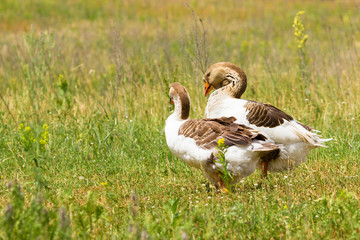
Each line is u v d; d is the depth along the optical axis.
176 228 6.60
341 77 17.16
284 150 9.90
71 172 11.17
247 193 9.16
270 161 10.16
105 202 8.84
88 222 6.71
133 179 10.61
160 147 12.52
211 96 11.30
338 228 6.93
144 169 11.21
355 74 17.12
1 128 13.36
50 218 6.75
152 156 11.93
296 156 9.99
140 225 7.23
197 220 6.90
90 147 12.38
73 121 13.62
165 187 9.99
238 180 9.42
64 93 15.44
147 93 16.14
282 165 10.15
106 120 13.88
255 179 10.44
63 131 13.04
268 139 9.75
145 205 8.66
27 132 9.40
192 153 9.20
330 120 13.80
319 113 14.48
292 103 15.01
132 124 13.45
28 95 16.23
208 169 9.32
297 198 8.63
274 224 7.25
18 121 14.19
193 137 9.19
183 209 7.73
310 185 9.64
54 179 10.48
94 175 10.97
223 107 10.81
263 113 10.01
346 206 7.10
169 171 10.97
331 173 10.16
